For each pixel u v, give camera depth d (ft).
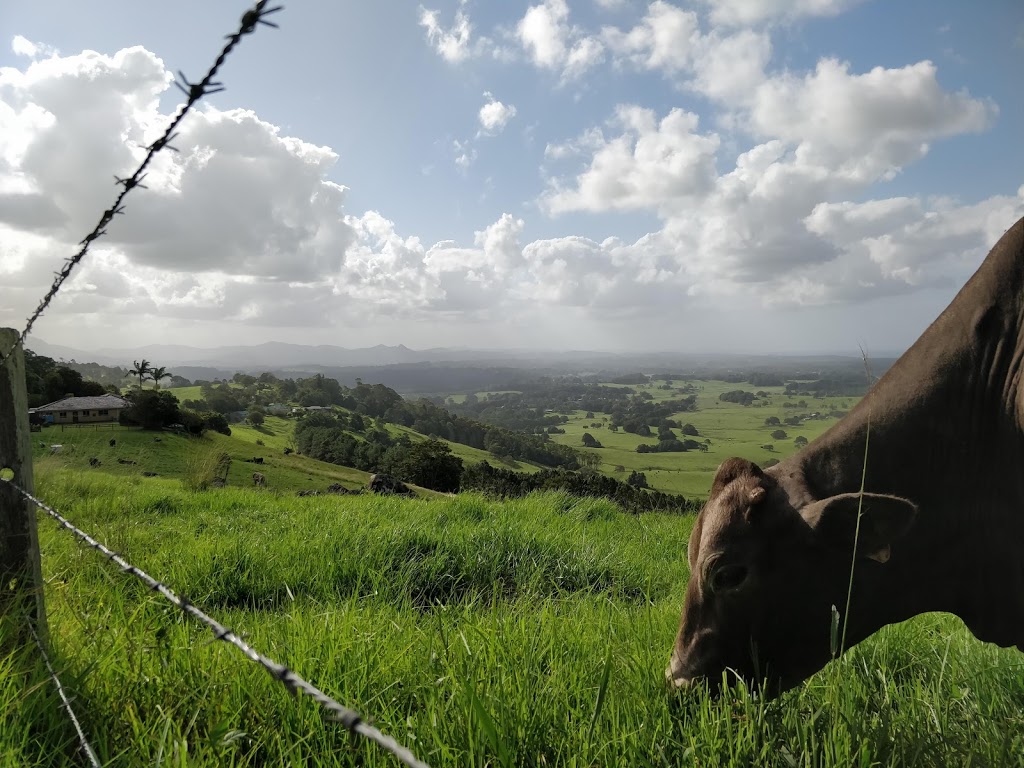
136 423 112.47
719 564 5.80
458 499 21.77
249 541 13.29
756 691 5.82
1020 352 5.96
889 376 6.49
